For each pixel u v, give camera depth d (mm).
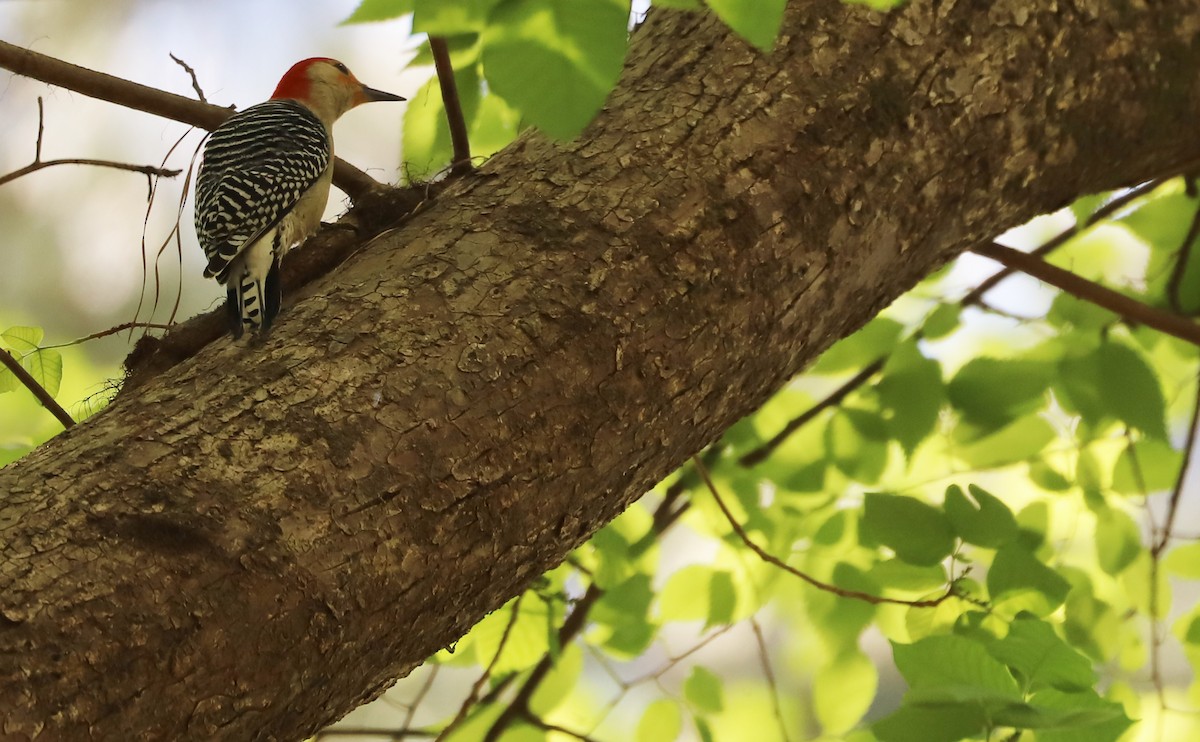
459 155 6043
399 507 3934
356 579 3783
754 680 9484
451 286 4527
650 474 4781
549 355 4383
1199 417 8297
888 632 8016
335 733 7789
